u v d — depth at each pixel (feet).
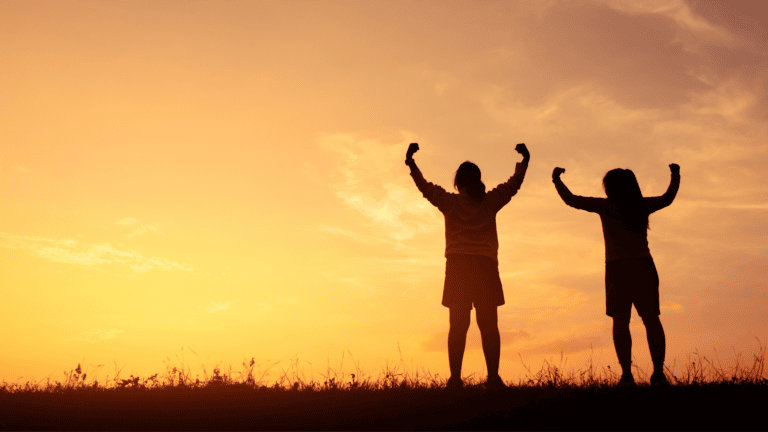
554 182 25.07
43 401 22.98
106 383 25.93
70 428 19.86
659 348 22.72
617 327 23.38
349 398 22.50
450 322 22.48
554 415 19.12
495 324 22.31
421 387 23.94
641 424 18.16
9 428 19.88
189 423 20.13
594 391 21.68
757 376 23.12
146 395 23.90
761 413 18.80
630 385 22.06
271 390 24.62
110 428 19.83
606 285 23.97
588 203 24.40
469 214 22.72
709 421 18.24
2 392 24.90
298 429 19.24
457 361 22.26
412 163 23.95
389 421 19.47
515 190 23.70
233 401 22.71
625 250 23.58
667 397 20.52
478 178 23.22
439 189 23.29
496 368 22.00
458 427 18.54
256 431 19.17
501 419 18.98
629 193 23.90
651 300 23.11
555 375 24.04
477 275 22.36
